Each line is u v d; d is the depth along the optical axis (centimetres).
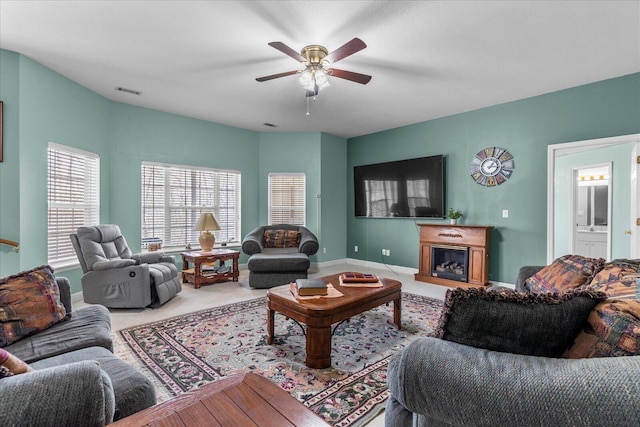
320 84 263
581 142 350
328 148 577
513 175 404
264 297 369
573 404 67
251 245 447
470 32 245
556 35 248
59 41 263
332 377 196
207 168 501
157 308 327
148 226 448
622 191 443
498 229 418
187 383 189
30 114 297
